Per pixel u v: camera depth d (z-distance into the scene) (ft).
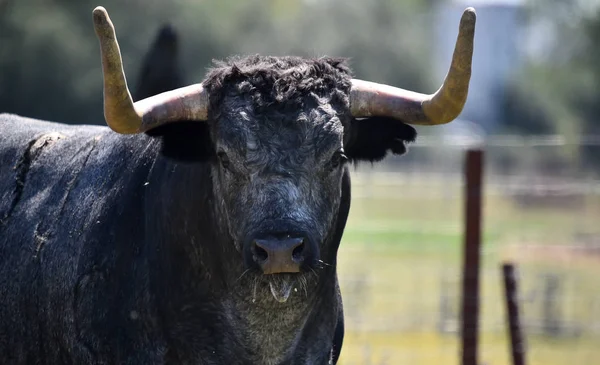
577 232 185.88
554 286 115.24
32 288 52.31
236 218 44.01
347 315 110.73
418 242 181.47
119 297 48.78
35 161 56.34
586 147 307.58
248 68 45.68
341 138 44.70
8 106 260.62
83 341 49.44
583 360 98.02
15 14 263.08
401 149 49.88
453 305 116.88
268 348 48.08
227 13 284.82
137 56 214.07
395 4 368.89
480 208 74.18
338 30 342.03
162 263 48.16
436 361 94.68
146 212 49.24
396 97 47.78
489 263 159.12
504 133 464.24
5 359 53.88
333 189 44.70
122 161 52.03
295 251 42.32
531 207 258.37
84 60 265.34
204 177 47.32
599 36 496.64
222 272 47.11
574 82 499.51
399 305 118.73
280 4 314.76
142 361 47.88
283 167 43.34
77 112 263.29
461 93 45.39
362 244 169.48
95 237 50.21
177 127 46.75
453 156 271.49
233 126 44.09
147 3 255.70
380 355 95.96
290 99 44.16
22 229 53.98
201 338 47.88
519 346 73.20
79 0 275.39
